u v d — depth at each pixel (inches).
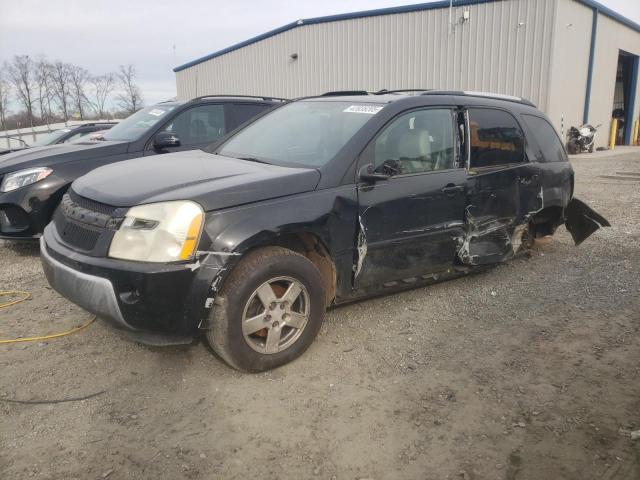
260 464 99.8
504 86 714.8
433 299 181.9
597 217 222.4
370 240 149.3
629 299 182.2
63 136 436.1
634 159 709.3
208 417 113.9
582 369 135.6
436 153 167.8
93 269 118.7
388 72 810.2
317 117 171.5
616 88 1211.9
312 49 891.4
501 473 98.3
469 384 128.1
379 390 125.1
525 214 196.9
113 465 98.9
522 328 159.8
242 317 124.8
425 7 757.9
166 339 122.6
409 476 97.3
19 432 107.8
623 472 98.7
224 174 137.7
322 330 156.0
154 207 119.3
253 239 124.2
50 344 145.3
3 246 243.9
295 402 119.8
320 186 139.0
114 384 126.0
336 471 98.3
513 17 692.7
